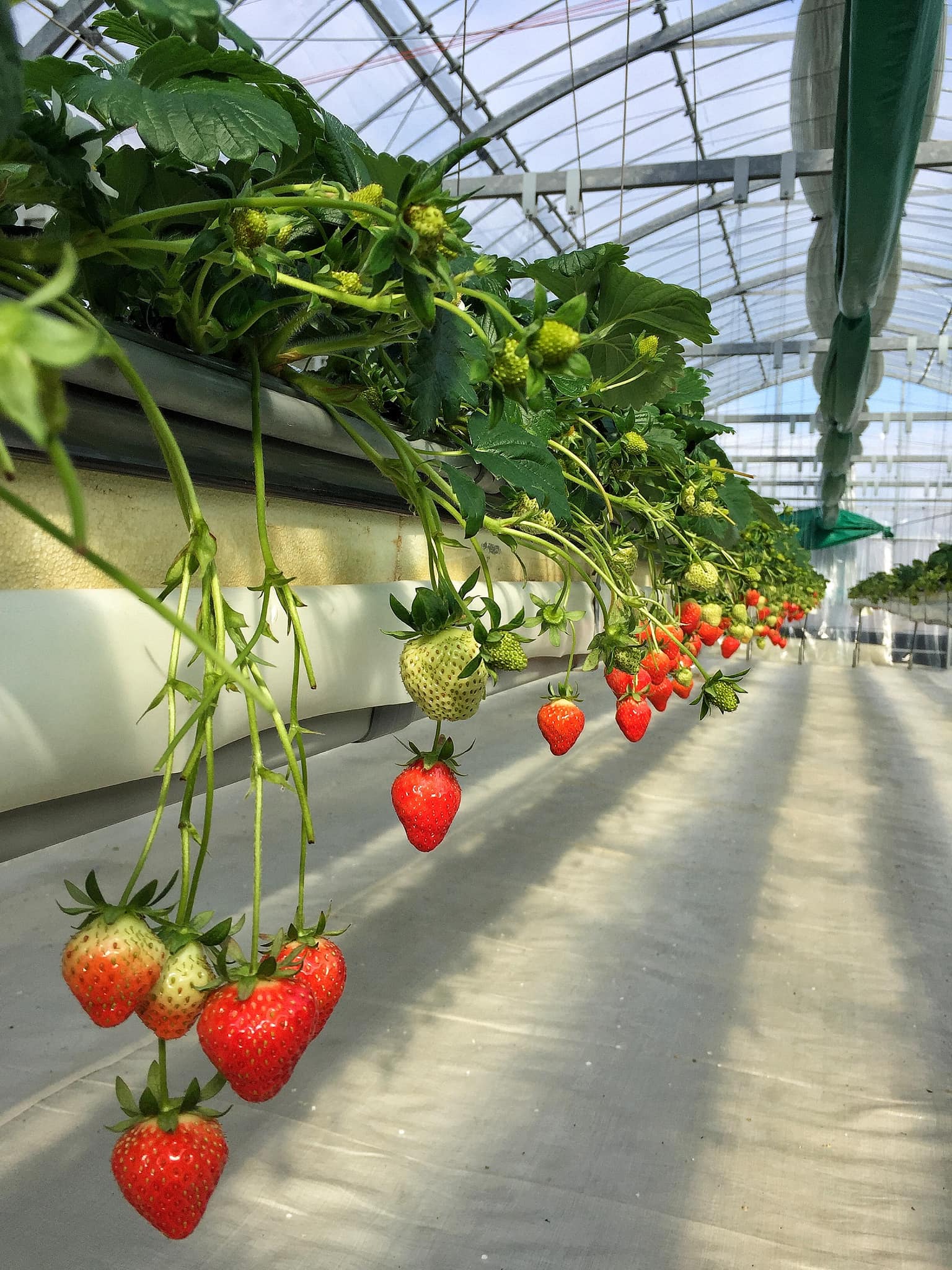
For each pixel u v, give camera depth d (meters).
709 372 2.73
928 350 18.70
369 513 1.25
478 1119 1.54
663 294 1.60
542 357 0.57
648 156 11.42
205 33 0.69
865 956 2.29
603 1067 1.71
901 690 10.35
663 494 2.33
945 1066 1.79
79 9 5.60
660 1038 1.83
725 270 15.52
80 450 0.74
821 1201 1.40
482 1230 1.29
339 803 3.33
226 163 0.91
